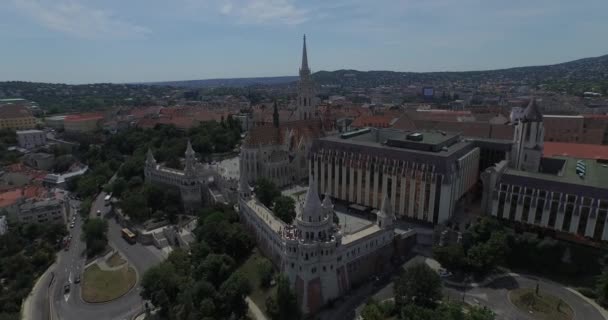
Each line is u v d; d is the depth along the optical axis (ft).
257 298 427.33
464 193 607.37
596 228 441.27
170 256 491.72
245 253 514.27
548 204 474.08
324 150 651.25
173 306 413.39
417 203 546.67
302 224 403.34
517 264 466.29
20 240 590.96
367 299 419.33
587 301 396.37
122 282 491.31
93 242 578.66
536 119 589.73
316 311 405.80
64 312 438.81
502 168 561.84
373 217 577.84
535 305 388.37
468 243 476.95
